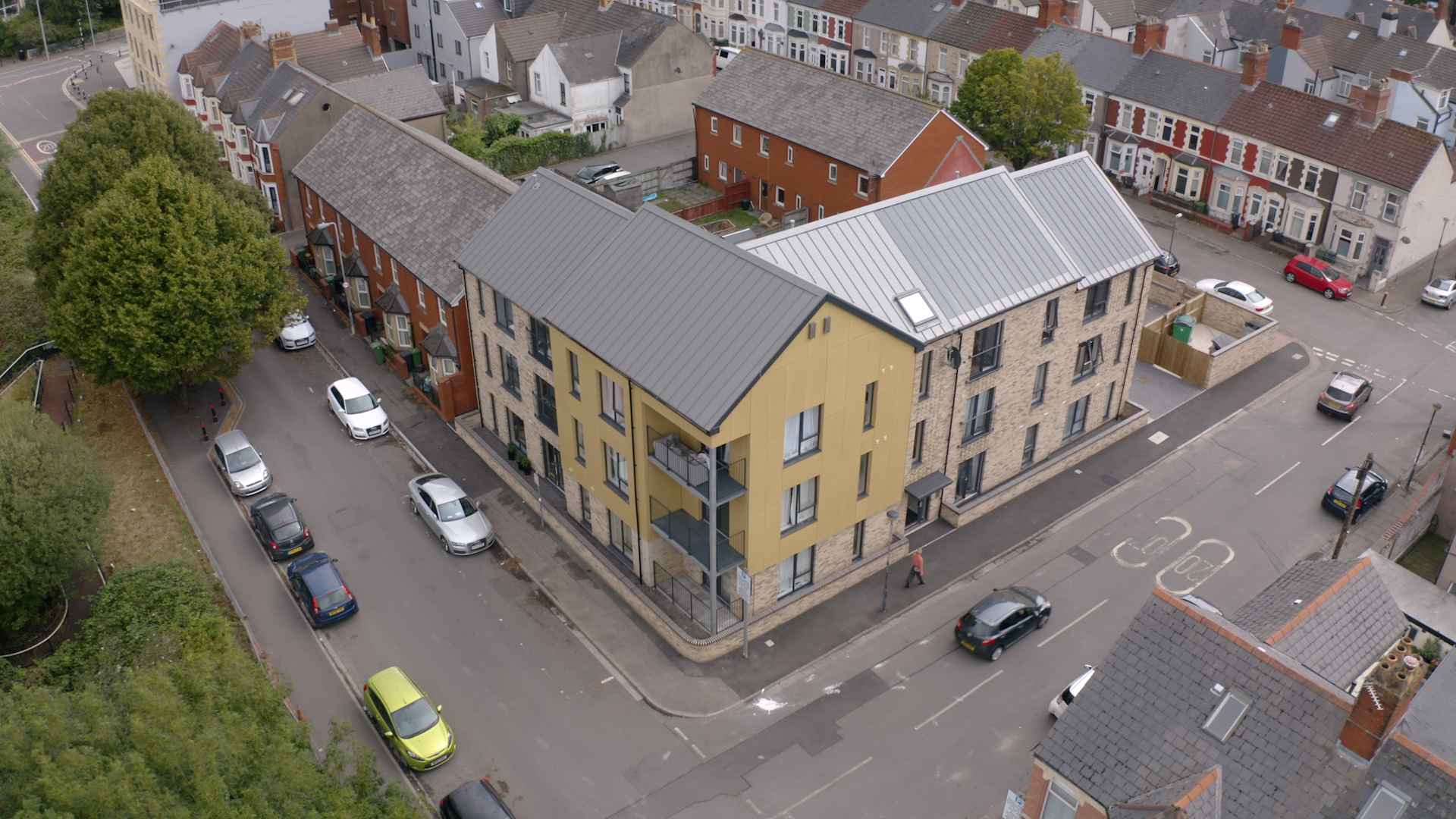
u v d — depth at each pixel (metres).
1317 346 53.78
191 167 53.53
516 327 40.00
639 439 34.19
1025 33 78.00
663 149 81.62
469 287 42.62
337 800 23.75
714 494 31.66
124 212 41.84
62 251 47.22
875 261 36.31
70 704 23.44
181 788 22.11
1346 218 60.69
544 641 36.25
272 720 25.81
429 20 90.81
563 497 42.59
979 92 65.69
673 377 31.89
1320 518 41.75
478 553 40.12
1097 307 42.72
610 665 35.28
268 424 47.66
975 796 30.55
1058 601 37.69
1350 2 82.94
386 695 32.06
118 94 53.78
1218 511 42.16
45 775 20.02
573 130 79.38
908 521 41.28
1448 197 60.47
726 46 99.50
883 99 63.09
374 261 52.59
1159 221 68.19
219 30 78.06
